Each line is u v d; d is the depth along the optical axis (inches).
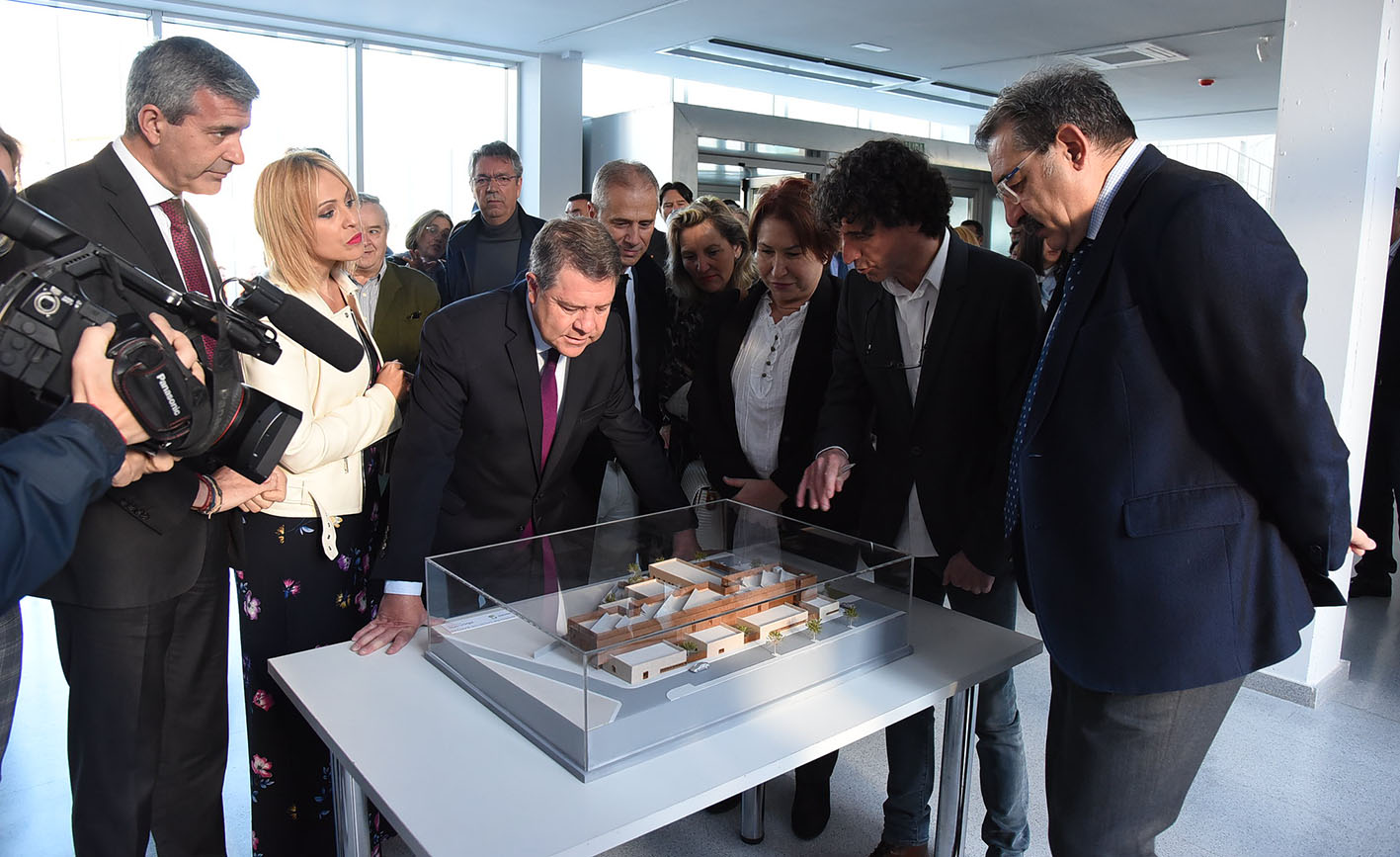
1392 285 144.4
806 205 77.6
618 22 251.0
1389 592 155.7
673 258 96.0
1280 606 47.3
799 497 73.6
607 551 60.7
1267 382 43.4
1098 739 49.9
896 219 65.7
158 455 42.3
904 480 74.0
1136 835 50.7
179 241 64.4
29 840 84.6
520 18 245.9
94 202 59.4
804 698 54.9
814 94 363.6
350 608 75.0
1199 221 44.2
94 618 59.7
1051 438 50.2
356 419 68.4
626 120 290.4
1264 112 372.5
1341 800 94.3
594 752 45.9
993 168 52.0
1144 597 47.0
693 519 64.9
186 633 66.7
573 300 61.4
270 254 69.7
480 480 72.6
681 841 86.6
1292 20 109.7
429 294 116.2
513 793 44.8
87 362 36.9
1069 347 49.3
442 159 293.4
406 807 43.4
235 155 63.0
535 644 48.4
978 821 89.4
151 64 58.7
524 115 303.1
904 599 60.6
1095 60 291.0
